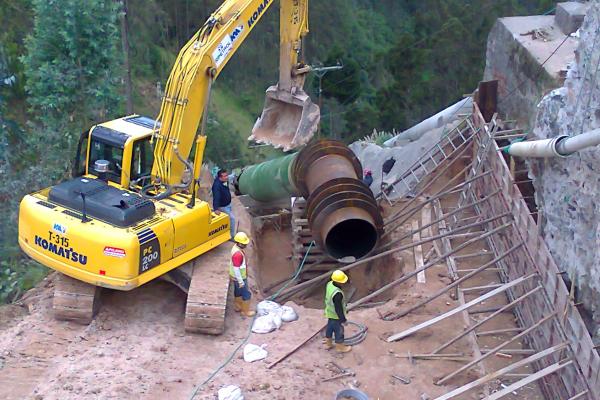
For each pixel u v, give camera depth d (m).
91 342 13.61
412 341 14.16
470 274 15.09
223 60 14.70
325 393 12.53
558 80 18.39
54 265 13.66
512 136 18.86
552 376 12.91
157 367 12.95
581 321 11.95
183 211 14.09
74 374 12.57
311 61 49.81
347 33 54.44
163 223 13.54
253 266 17.25
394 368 13.34
